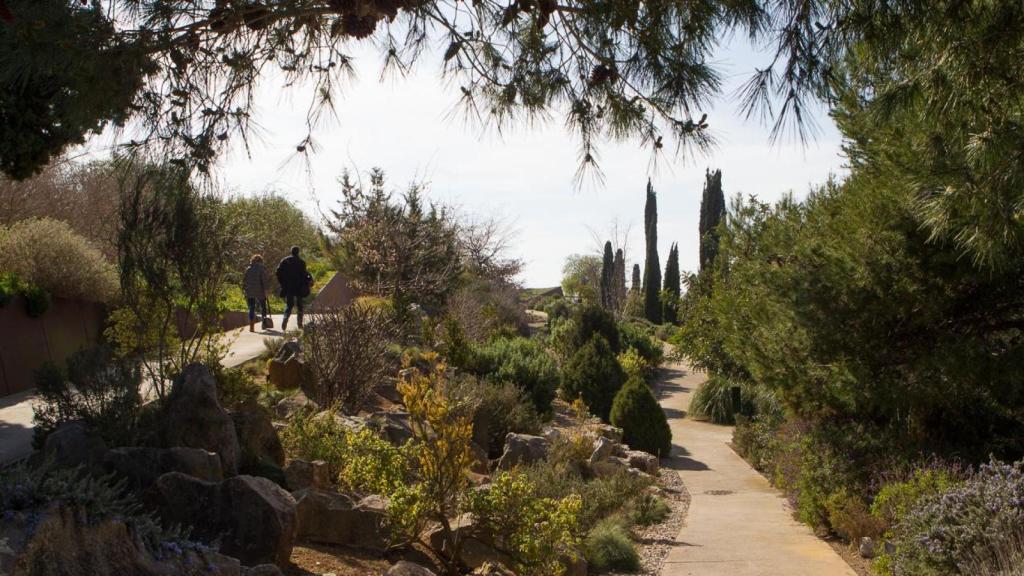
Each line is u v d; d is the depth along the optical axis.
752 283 12.34
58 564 3.73
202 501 5.64
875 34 4.14
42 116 9.24
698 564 8.97
